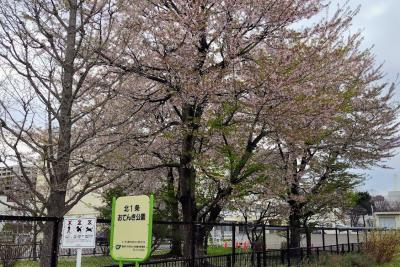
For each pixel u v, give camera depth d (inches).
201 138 498.0
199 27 442.0
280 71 440.8
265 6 460.1
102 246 513.0
